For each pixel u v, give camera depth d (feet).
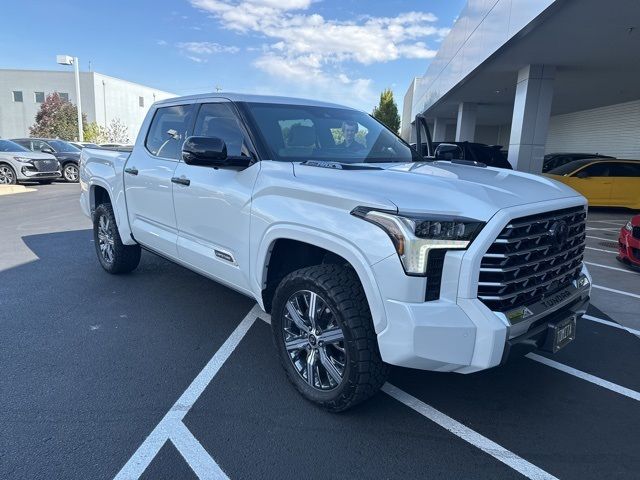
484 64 45.57
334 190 9.05
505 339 7.98
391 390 10.89
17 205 40.98
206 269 12.88
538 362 12.55
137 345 12.90
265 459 8.43
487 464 8.46
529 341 8.55
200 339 13.34
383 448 8.80
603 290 19.30
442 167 11.14
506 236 8.11
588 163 45.55
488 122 110.73
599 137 73.92
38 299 16.37
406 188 8.64
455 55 58.70
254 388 10.77
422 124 16.17
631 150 66.28
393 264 8.00
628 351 13.38
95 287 17.69
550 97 46.09
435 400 10.52
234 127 12.25
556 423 9.78
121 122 173.58
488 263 8.04
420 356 7.95
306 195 9.55
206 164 11.08
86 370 11.48
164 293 17.10
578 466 8.46
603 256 26.00
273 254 10.71
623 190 44.93
